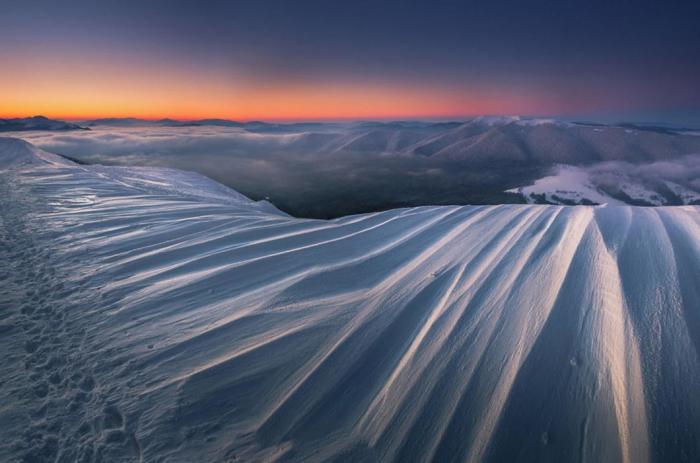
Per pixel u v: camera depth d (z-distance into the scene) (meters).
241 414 2.26
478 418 2.03
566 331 2.62
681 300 2.80
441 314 3.07
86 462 1.97
